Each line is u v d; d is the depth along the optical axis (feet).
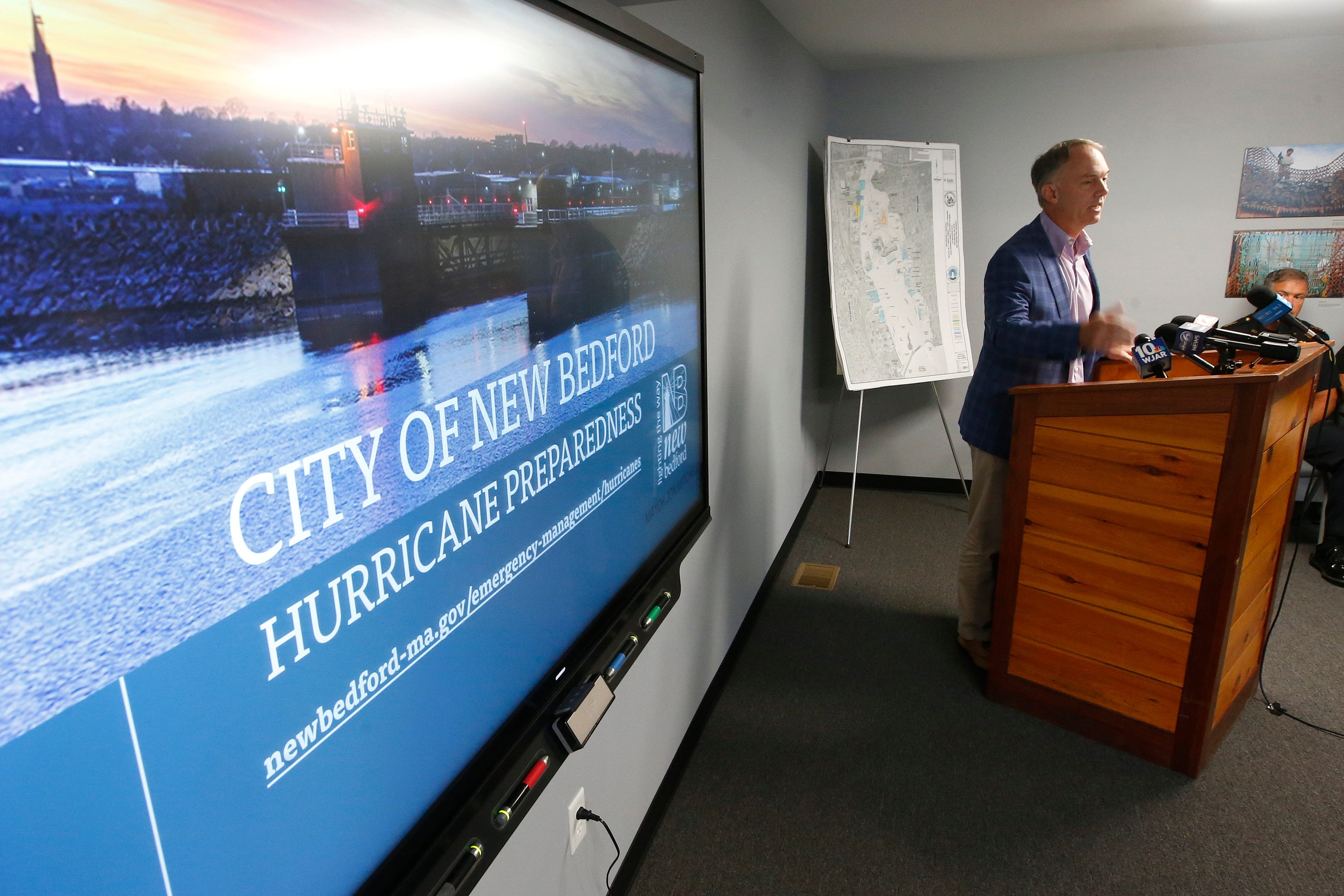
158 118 1.43
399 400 2.18
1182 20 9.40
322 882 1.99
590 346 3.46
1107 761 6.61
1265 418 5.42
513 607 2.93
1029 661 7.18
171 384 1.47
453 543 2.49
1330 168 10.84
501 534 2.80
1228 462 5.62
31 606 1.24
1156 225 11.71
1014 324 6.96
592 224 3.40
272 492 1.73
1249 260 11.41
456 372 2.45
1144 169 11.60
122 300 1.37
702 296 5.09
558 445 3.21
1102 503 6.38
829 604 9.62
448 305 2.38
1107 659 6.64
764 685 7.93
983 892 5.33
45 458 1.25
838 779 6.50
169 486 1.48
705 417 5.33
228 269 1.59
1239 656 6.63
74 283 1.28
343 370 1.94
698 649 6.94
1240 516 5.64
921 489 13.89
